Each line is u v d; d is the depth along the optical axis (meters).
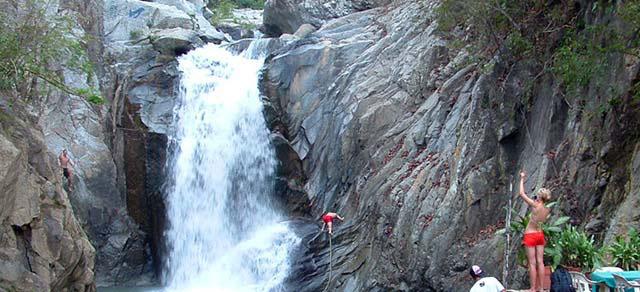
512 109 16.11
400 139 20.09
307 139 23.55
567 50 13.93
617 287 9.24
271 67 25.17
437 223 16.36
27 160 14.09
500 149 16.14
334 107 23.08
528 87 15.38
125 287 22.53
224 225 23.56
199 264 22.97
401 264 16.97
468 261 15.32
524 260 12.21
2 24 15.82
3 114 14.51
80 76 23.97
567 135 14.41
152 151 23.73
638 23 12.51
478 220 15.77
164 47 25.78
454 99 19.12
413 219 17.19
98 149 23.44
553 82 15.23
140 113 24.25
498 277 14.38
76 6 25.94
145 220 23.69
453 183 16.59
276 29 32.34
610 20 13.78
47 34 16.66
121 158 24.09
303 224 21.62
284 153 23.56
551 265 10.52
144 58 25.62
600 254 10.52
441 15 18.27
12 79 15.39
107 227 23.02
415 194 17.55
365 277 17.89
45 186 14.89
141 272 23.39
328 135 22.83
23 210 13.42
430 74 20.80
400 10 25.14
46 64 17.39
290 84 24.75
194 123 24.69
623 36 13.15
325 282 18.89
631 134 12.91
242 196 23.70
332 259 19.16
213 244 23.33
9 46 15.11
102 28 26.80
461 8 17.62
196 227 23.53
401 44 22.75
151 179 23.55
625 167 12.74
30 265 13.56
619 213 11.88
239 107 24.80
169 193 23.38
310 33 27.19
